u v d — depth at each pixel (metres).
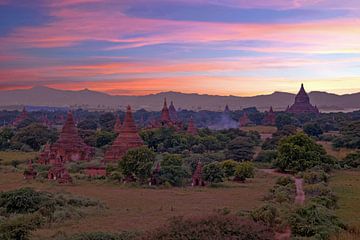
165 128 130.88
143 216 43.69
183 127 157.25
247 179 77.69
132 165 70.94
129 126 101.19
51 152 103.38
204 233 23.17
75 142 105.38
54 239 32.25
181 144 121.56
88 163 94.81
